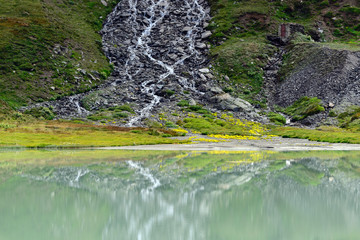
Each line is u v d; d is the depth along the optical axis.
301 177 12.61
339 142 39.34
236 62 86.38
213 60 88.62
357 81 66.88
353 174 13.43
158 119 59.47
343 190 9.98
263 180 11.78
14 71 72.56
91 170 14.42
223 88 77.06
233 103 68.88
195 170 14.55
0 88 67.00
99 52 90.44
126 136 42.22
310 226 6.27
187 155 22.97
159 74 81.94
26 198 8.70
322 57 77.06
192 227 6.20
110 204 8.09
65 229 6.10
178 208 7.68
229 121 60.72
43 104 65.62
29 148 30.27
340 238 5.58
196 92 75.50
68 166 15.90
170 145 35.25
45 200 8.48
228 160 19.31
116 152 25.86
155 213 7.28
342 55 73.56
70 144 33.09
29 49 79.44
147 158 20.53
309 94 70.19
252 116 65.69
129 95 72.25
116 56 90.62
